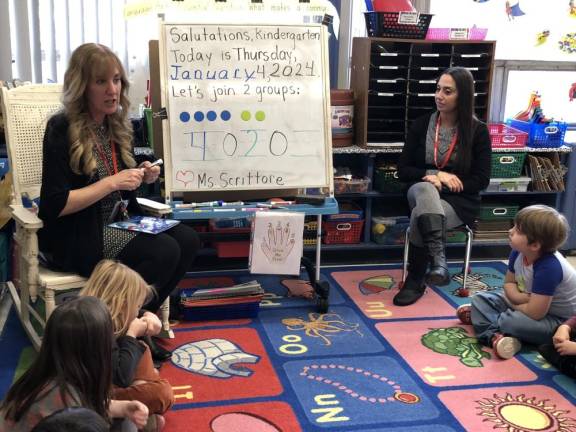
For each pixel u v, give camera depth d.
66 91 2.30
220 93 2.86
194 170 2.84
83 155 2.30
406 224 3.64
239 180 2.89
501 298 2.78
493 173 3.68
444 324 2.89
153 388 1.90
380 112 3.70
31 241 2.31
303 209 2.88
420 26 3.50
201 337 2.70
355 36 3.76
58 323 1.43
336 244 3.64
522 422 2.12
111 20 3.40
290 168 2.93
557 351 2.48
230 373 2.40
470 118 3.17
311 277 3.10
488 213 3.78
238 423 2.07
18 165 2.53
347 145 3.64
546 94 4.16
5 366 2.42
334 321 2.90
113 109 2.34
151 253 2.37
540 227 2.51
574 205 3.86
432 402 2.23
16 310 2.90
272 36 2.92
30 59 3.30
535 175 3.74
